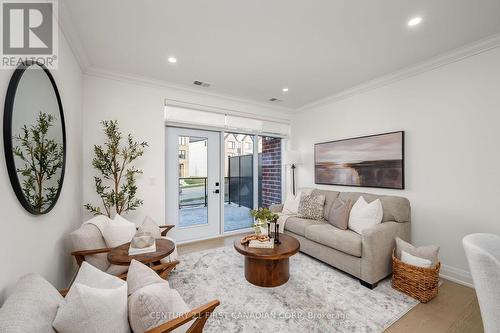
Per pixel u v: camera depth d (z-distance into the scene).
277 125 4.57
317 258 2.79
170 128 3.54
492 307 0.93
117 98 2.94
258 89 3.50
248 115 4.09
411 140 2.77
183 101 3.43
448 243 2.44
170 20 1.90
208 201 3.90
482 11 1.77
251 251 2.17
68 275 2.06
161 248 2.00
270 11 1.79
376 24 1.94
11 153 1.15
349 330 1.62
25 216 1.31
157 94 3.21
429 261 2.01
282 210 3.75
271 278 2.20
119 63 2.66
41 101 1.51
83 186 2.73
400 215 2.54
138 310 0.95
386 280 2.35
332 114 3.86
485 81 2.20
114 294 0.98
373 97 3.22
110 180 2.89
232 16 1.85
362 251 2.25
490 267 0.93
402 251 2.20
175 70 2.84
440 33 2.06
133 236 2.04
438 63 2.50
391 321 1.71
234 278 2.39
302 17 1.86
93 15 1.83
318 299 2.00
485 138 2.21
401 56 2.48
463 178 2.35
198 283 2.28
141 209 3.08
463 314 1.80
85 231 1.89
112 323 0.93
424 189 2.64
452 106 2.43
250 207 4.85
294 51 2.39
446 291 2.14
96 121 2.81
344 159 3.59
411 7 1.73
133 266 1.31
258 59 2.56
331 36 2.12
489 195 2.18
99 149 2.66
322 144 4.00
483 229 2.21
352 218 2.72
